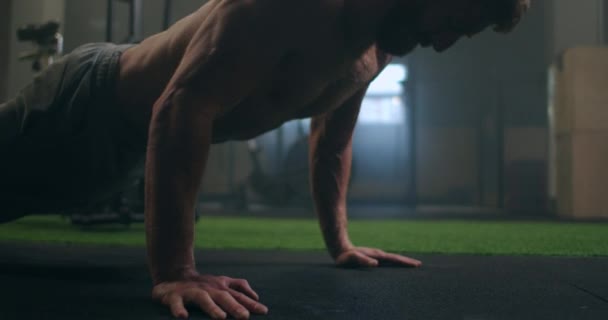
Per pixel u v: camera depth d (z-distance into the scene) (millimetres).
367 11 972
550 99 5832
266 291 1146
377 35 1022
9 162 1314
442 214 5066
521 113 7340
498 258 1828
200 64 917
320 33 960
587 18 5746
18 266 1522
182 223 927
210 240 2531
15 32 4430
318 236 2764
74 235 2617
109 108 1213
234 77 922
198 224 3697
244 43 911
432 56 7680
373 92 7637
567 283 1271
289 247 2205
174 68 1098
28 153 1288
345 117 1445
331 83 1129
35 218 3801
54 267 1514
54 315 889
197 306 880
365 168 7703
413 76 6121
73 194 1367
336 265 1564
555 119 5156
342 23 979
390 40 1021
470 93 7602
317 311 944
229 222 3920
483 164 7348
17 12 4461
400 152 7629
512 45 7570
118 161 1310
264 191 5828
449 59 7672
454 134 7613
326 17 953
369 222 3941
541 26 7461
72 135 1236
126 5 6840
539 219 4355
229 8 926
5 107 1334
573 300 1062
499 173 6199
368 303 1020
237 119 1063
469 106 7613
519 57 7559
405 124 7574
